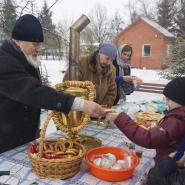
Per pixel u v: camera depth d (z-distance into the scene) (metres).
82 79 2.83
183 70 11.24
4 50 1.82
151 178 1.37
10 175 1.55
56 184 1.48
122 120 1.62
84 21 2.55
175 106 1.56
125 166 1.60
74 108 1.65
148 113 2.69
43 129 1.58
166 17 30.70
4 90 1.68
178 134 1.51
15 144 1.97
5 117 1.91
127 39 23.06
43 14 6.22
